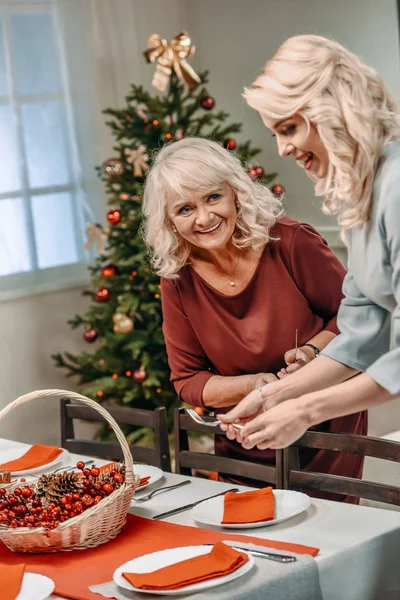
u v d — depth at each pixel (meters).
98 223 5.19
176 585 1.55
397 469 3.60
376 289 1.81
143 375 4.27
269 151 5.39
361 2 4.73
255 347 2.54
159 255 2.53
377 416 4.93
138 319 4.58
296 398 1.84
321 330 2.57
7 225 5.00
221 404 2.52
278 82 1.66
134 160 4.26
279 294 2.53
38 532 1.79
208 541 1.80
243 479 2.58
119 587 1.61
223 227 2.41
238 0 5.41
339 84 1.63
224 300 2.54
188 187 2.36
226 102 5.62
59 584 1.65
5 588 1.59
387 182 1.67
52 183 5.17
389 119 1.66
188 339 2.63
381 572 1.79
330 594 1.68
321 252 2.53
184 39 4.31
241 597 1.54
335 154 1.63
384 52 4.67
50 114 5.14
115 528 1.86
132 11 5.37
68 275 5.26
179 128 4.35
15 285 5.03
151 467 2.34
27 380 5.08
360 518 1.87
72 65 5.18
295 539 1.78
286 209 5.32
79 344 5.30
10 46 4.97
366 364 1.95
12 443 2.81
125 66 5.34
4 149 4.98
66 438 2.86
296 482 2.27
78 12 5.17
